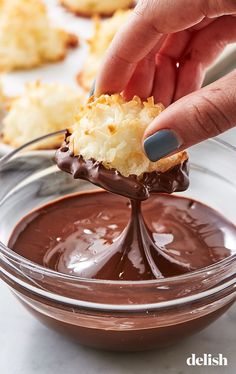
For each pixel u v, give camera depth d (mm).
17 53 597
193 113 314
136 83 405
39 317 340
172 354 358
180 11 363
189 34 409
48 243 364
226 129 320
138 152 325
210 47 414
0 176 370
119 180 320
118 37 377
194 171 403
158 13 365
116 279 340
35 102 526
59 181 398
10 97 566
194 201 387
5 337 366
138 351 355
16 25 603
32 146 385
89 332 330
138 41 374
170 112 317
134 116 333
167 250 359
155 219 379
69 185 399
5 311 380
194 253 360
